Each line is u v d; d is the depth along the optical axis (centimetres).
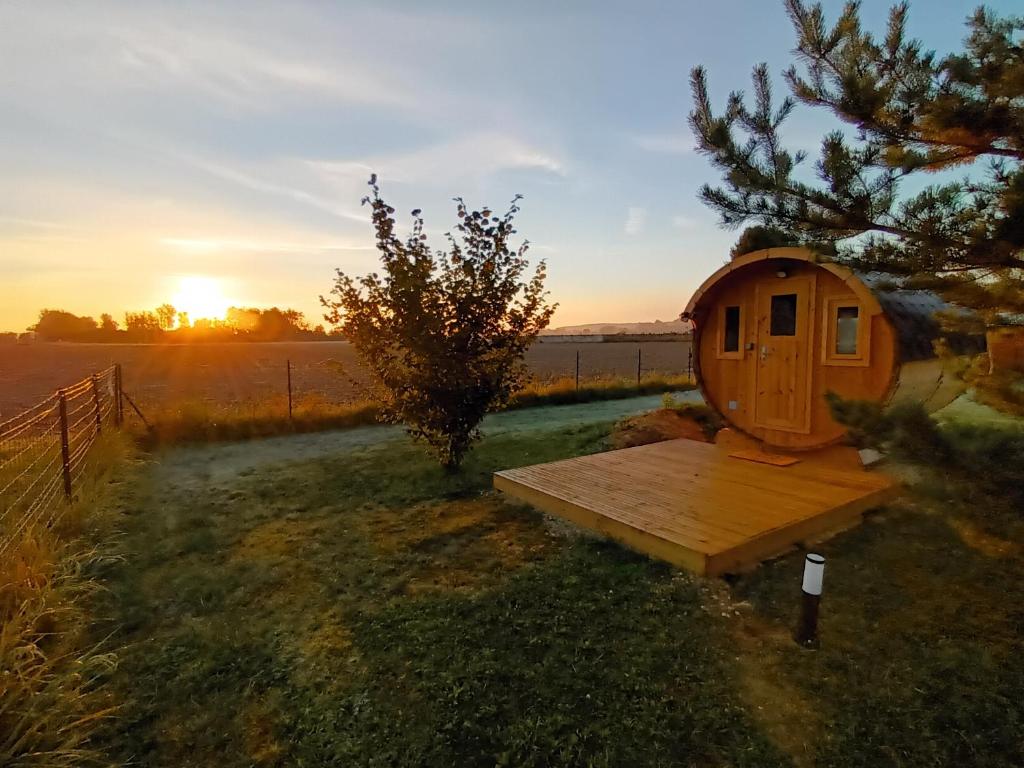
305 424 989
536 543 432
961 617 302
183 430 897
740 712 237
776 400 624
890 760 208
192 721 241
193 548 436
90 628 317
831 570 369
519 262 649
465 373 619
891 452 310
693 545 369
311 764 217
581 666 271
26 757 209
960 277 313
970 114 283
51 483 502
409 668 274
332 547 435
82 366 3281
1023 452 293
